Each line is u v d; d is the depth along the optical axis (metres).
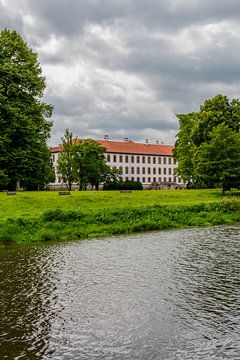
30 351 9.47
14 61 48.50
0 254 20.98
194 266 17.64
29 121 45.38
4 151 44.59
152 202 40.59
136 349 9.50
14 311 12.12
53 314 11.84
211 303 12.64
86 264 18.25
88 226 29.27
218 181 48.19
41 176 49.72
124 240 25.33
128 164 139.25
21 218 27.86
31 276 16.19
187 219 34.12
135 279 15.56
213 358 9.01
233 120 58.47
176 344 9.72
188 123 71.31
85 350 9.51
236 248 22.03
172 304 12.57
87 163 81.06
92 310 12.14
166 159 148.75
